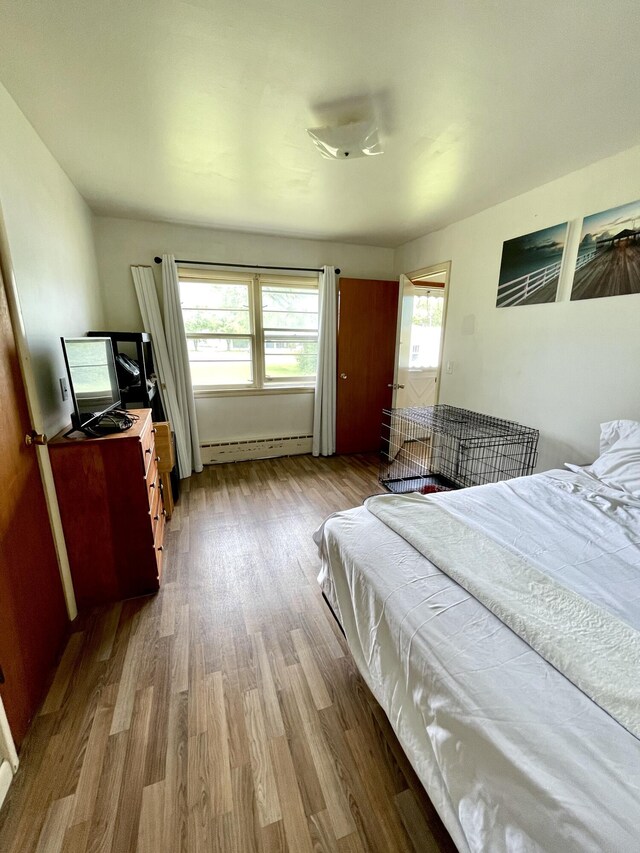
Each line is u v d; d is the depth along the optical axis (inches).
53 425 72.4
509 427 111.3
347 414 170.2
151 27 47.8
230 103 63.4
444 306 134.8
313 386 166.4
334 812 41.9
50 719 52.0
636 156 75.8
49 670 59.3
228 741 49.3
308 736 50.0
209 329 148.2
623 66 53.7
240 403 157.2
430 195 102.3
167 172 89.6
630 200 77.5
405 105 63.5
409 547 52.6
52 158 80.2
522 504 67.2
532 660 34.2
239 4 44.4
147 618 71.6
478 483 124.5
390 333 169.2
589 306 87.4
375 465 158.1
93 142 75.4
